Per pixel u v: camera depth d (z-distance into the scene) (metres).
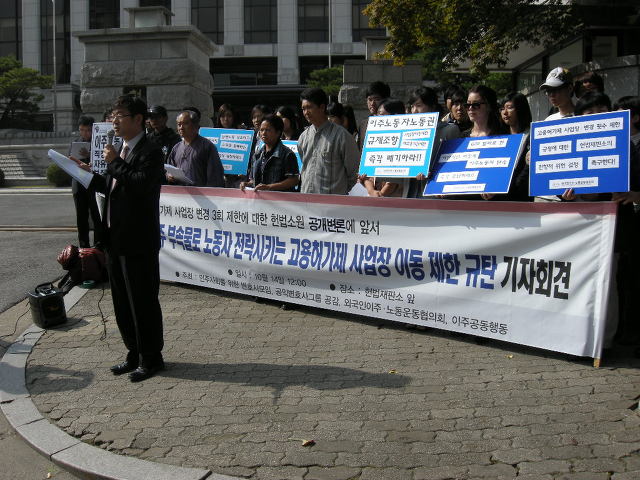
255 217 6.40
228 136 7.82
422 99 5.77
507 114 5.44
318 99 5.98
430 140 5.41
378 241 5.62
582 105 4.91
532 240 4.83
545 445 3.61
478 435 3.76
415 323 5.48
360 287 5.77
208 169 7.02
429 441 3.72
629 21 12.35
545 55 15.62
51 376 4.95
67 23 51.00
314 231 6.01
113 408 4.36
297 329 5.78
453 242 5.22
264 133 6.41
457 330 5.25
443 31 12.71
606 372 4.56
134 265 4.72
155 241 4.80
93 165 6.38
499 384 4.44
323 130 6.10
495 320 5.04
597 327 4.60
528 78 17.33
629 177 4.36
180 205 7.02
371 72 14.40
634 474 3.29
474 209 5.09
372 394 4.36
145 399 4.47
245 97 51.38
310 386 4.54
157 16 14.94
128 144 4.76
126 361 5.00
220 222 6.71
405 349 5.19
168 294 7.02
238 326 5.91
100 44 14.79
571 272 4.67
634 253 4.93
